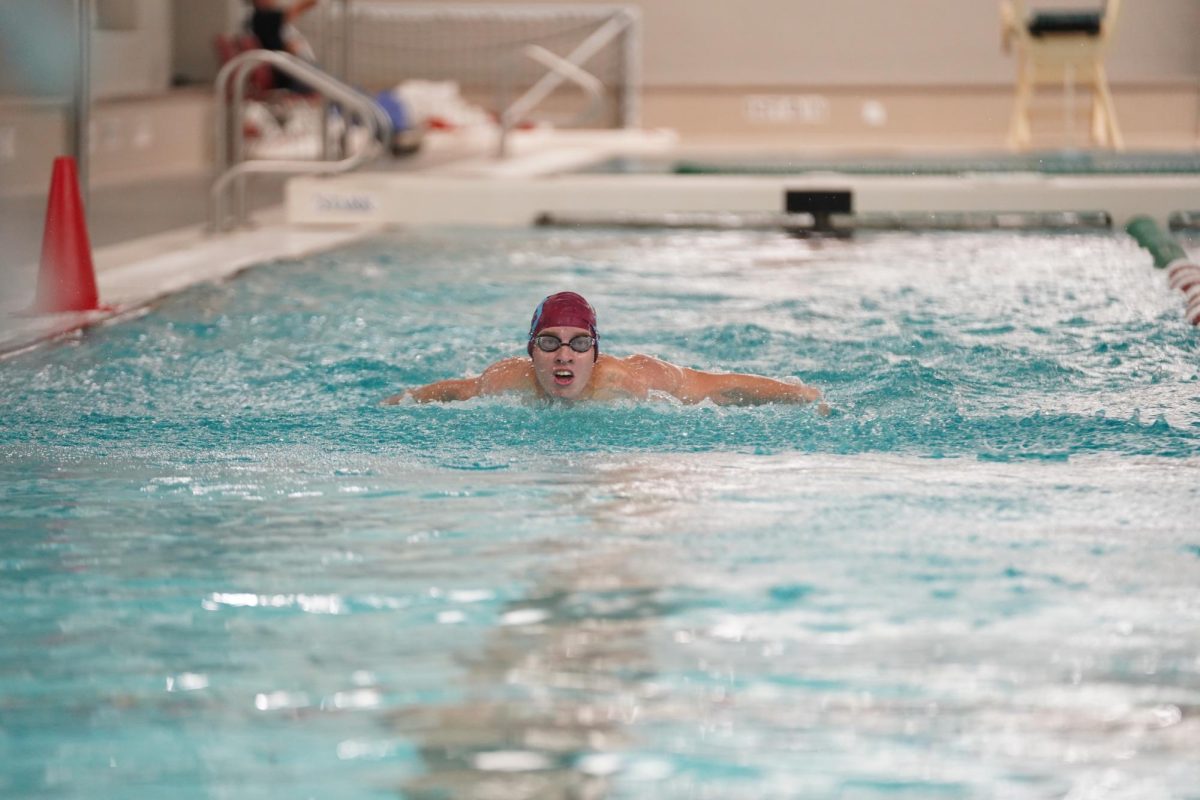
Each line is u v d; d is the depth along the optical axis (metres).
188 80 41.78
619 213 26.86
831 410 11.27
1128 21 46.81
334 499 8.90
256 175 35.06
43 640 6.54
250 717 5.73
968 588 7.24
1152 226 23.44
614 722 5.68
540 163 35.25
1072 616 6.83
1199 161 34.03
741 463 9.74
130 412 11.38
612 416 10.95
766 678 6.11
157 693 5.96
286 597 7.12
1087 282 18.62
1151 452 10.08
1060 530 8.22
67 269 16.19
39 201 27.61
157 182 33.41
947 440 10.41
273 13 36.72
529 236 24.38
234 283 18.59
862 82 47.84
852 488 9.12
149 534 8.17
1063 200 25.16
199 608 6.96
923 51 47.84
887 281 18.84
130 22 38.59
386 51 48.09
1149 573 7.46
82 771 5.27
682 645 6.48
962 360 13.37
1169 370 12.98
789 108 47.78
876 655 6.35
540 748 5.47
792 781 5.21
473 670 6.19
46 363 13.30
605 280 19.08
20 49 31.17
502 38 47.91
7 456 10.01
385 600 7.06
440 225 25.94
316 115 40.50
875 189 25.41
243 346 14.13
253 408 11.52
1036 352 13.76
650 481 9.29
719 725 5.66
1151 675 6.12
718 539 8.05
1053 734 5.58
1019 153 38.28
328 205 25.83
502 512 8.59
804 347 14.05
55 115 31.09
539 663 6.28
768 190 25.58
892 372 12.77
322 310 16.39
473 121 45.78
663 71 48.47
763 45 48.06
